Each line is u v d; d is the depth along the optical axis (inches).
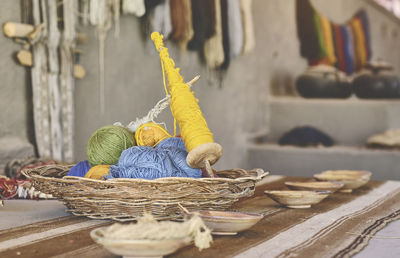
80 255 28.3
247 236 33.3
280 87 231.6
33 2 97.3
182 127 38.7
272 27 221.1
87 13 110.3
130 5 118.5
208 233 25.9
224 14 156.6
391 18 294.5
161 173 37.4
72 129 105.0
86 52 119.4
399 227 37.7
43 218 40.8
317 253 29.0
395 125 217.9
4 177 55.6
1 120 97.9
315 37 226.8
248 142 203.5
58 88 101.9
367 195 57.3
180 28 134.6
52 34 99.0
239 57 194.2
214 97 176.7
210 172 37.7
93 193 36.1
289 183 54.5
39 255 28.4
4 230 35.6
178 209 36.6
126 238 24.7
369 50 266.1
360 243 31.8
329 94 210.7
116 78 130.5
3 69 98.0
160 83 149.5
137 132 42.9
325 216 41.7
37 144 98.7
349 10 262.7
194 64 162.6
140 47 139.3
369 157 190.2
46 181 38.2
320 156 194.4
